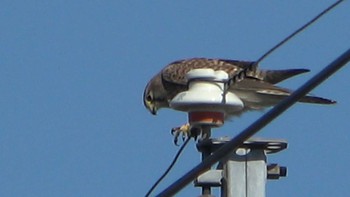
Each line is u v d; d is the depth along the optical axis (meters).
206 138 10.05
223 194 9.73
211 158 8.92
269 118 8.41
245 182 9.70
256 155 9.73
